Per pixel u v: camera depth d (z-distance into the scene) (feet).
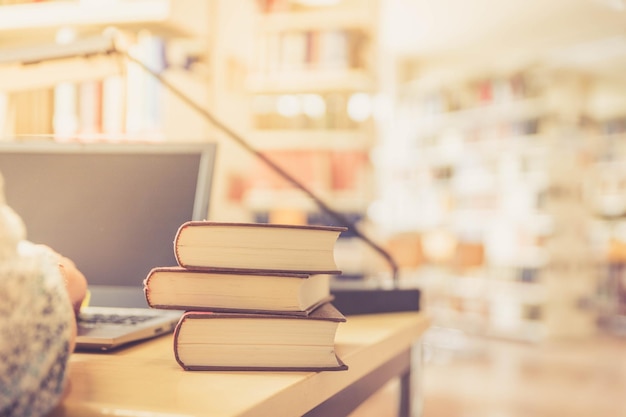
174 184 3.23
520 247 22.53
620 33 24.73
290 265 2.20
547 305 21.59
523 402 12.50
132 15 5.30
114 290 3.14
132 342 2.65
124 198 3.25
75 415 1.69
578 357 17.62
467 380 14.51
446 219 25.62
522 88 23.21
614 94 31.89
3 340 1.46
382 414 11.26
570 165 22.39
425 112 27.37
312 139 10.85
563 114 22.58
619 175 27.14
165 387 1.91
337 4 11.00
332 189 10.74
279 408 1.88
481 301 23.97
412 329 3.52
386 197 28.71
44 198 3.28
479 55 28.84
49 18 5.32
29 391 1.51
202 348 2.14
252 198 10.84
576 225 22.50
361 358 2.61
